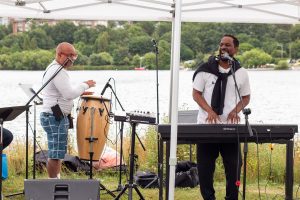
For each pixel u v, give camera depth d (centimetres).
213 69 581
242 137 545
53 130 663
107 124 689
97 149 685
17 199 699
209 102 582
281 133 555
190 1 801
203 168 584
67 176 848
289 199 586
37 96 668
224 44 584
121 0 784
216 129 541
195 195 752
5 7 804
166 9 789
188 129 539
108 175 866
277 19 847
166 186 563
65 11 821
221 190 781
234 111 575
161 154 591
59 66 658
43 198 482
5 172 769
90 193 487
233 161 579
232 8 809
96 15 830
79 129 684
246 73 586
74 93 655
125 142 938
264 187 816
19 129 1084
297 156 872
